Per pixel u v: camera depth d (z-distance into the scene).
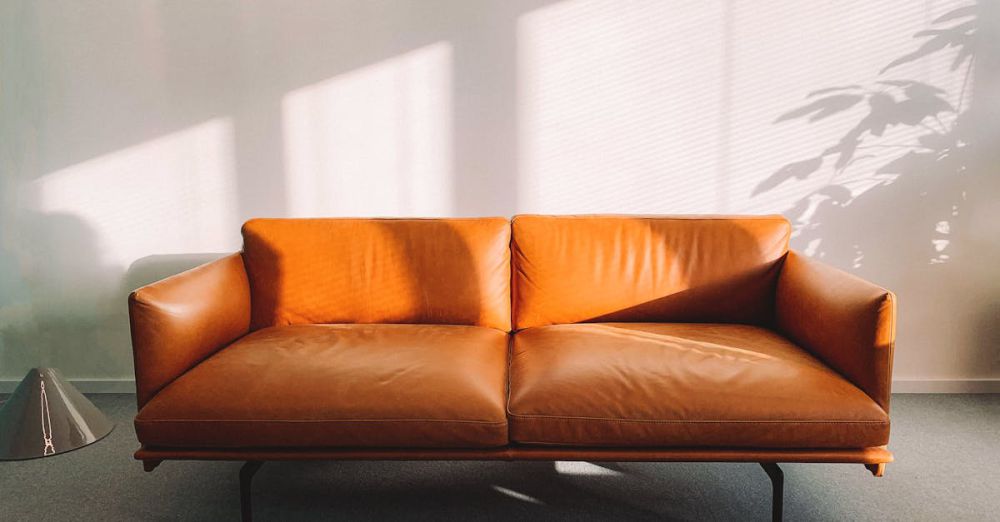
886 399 1.46
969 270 2.44
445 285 2.03
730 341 1.77
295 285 2.03
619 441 1.45
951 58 2.31
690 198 2.45
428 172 2.46
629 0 2.34
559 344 1.76
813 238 2.45
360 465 1.99
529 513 1.71
